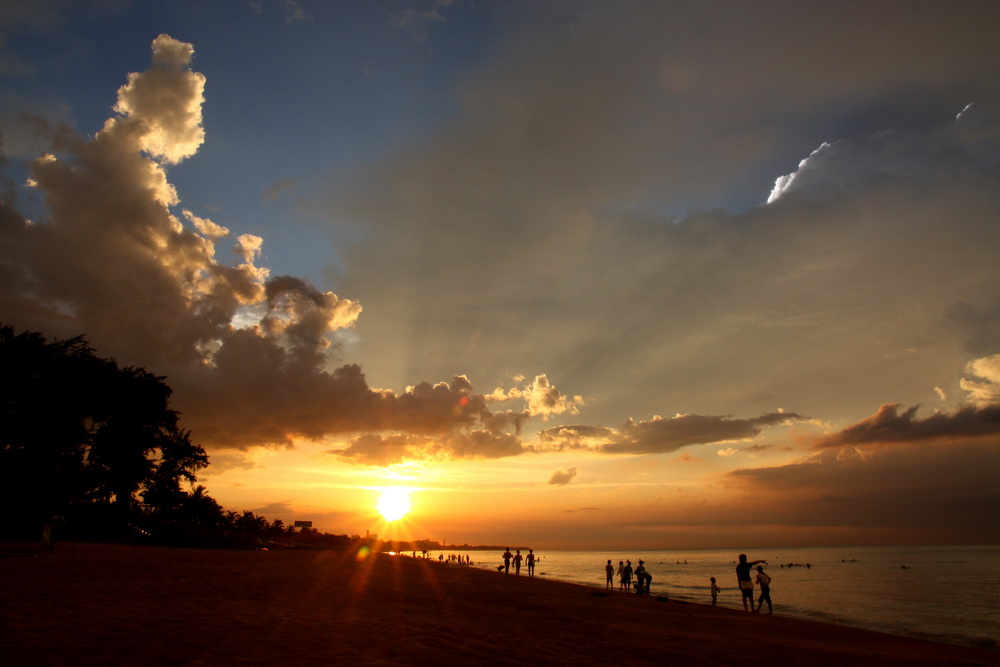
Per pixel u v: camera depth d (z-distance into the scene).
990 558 189.88
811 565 142.50
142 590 15.59
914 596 51.88
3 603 11.68
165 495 63.88
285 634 10.07
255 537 68.75
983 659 16.31
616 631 16.16
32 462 46.03
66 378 49.75
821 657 14.14
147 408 55.72
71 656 7.41
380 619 13.34
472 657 9.60
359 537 133.75
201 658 7.72
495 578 44.31
